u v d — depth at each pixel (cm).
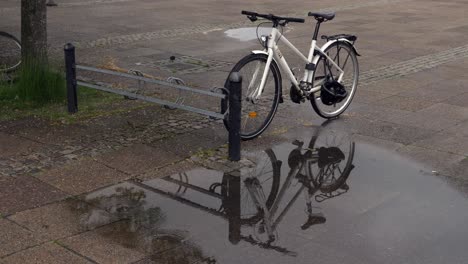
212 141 618
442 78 907
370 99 786
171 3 1819
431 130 662
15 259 393
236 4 1827
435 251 410
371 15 1612
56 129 651
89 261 393
